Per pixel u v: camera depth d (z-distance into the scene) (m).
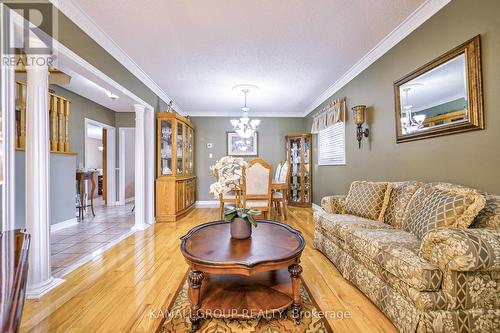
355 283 1.81
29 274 1.70
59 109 3.73
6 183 1.52
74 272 2.10
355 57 3.07
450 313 1.18
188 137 5.09
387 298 1.44
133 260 2.37
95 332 1.35
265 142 6.06
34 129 1.74
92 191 4.64
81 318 1.47
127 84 3.09
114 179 5.87
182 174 4.61
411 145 2.38
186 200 4.77
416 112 2.27
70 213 3.85
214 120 5.99
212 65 3.25
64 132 3.91
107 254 2.54
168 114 4.16
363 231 1.82
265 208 3.54
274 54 2.95
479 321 1.18
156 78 3.71
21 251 0.74
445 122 1.95
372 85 3.02
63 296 1.71
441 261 1.19
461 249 1.12
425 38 2.16
